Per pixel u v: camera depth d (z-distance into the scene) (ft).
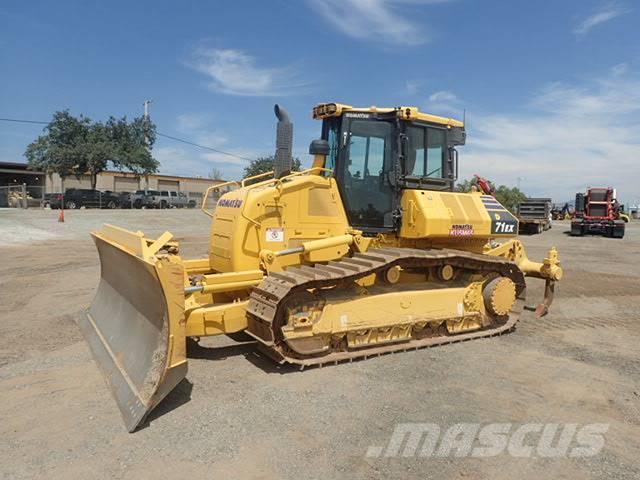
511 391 16.69
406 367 18.75
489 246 26.84
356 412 14.85
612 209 96.99
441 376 17.93
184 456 12.35
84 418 14.24
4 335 22.29
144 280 15.61
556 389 16.96
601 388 17.12
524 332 24.30
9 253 52.39
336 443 13.07
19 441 12.98
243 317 19.03
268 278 18.90
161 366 14.17
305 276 18.19
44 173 164.04
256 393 16.06
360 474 11.70
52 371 17.84
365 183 22.49
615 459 12.60
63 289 33.09
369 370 18.34
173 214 108.78
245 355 19.74
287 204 20.84
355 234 22.04
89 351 20.02
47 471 11.64
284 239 20.85
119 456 12.30
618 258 59.26
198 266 22.77
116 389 15.55
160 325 14.99
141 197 136.98
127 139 148.56
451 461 12.34
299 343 18.28
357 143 22.30
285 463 12.10
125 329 17.85
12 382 16.85
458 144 24.64
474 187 27.94
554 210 188.34
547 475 11.85
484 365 19.22
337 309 19.04
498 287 23.00
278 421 14.21
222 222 21.57
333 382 17.11
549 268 27.07
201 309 18.29
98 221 87.86
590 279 41.98
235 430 13.66
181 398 15.65
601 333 24.36
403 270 22.27
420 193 22.50
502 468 12.09
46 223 80.28
